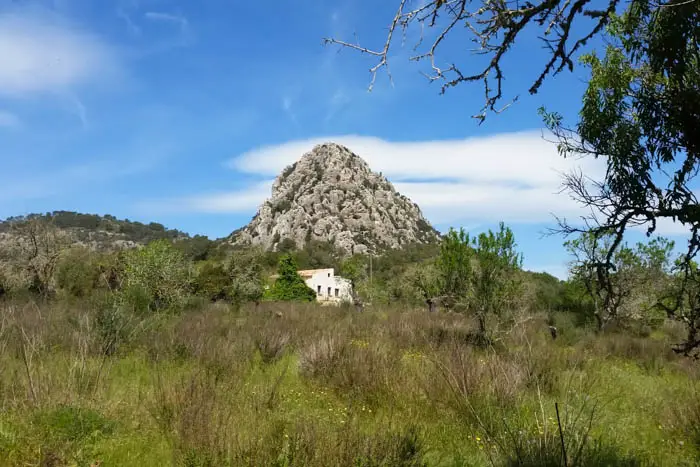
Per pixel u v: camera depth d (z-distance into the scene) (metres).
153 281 21.80
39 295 23.77
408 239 135.38
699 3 2.66
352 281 55.88
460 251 15.13
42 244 25.97
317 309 30.16
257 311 25.31
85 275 25.67
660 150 3.32
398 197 158.62
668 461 5.54
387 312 27.28
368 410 6.57
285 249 110.69
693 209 2.94
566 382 7.58
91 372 7.15
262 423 5.38
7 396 6.00
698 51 2.99
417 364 9.16
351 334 14.65
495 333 13.79
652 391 9.02
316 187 136.75
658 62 3.04
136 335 10.99
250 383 7.96
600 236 3.41
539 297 26.53
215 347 10.19
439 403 6.65
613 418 6.68
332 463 4.25
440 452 5.32
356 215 129.25
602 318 20.89
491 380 6.96
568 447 4.85
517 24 2.30
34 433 5.07
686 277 3.18
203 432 4.95
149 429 5.59
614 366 11.97
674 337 16.94
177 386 6.41
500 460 4.79
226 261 36.06
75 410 5.54
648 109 3.33
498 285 14.69
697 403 6.83
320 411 6.50
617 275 16.12
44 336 9.55
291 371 9.45
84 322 10.55
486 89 2.48
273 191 150.25
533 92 2.51
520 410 6.27
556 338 17.52
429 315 20.36
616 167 3.34
